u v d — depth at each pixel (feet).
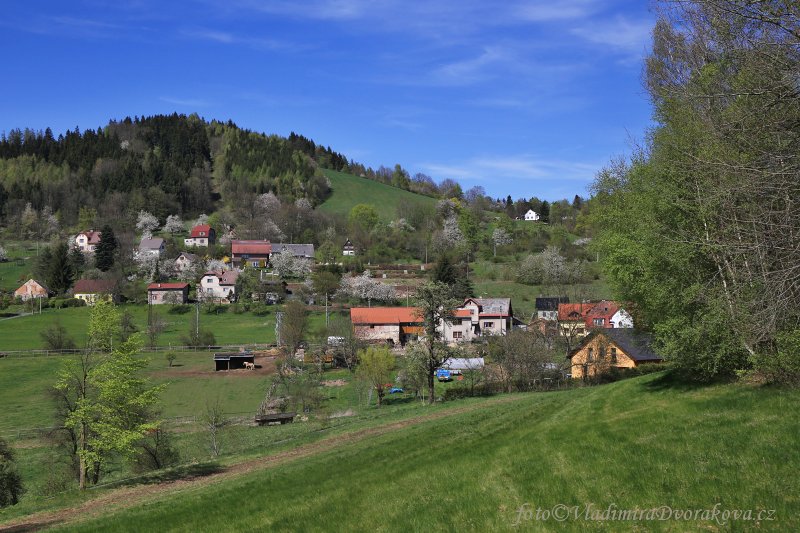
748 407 68.23
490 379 207.72
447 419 124.88
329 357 282.36
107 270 491.31
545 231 590.55
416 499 57.06
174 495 93.86
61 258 444.14
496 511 49.34
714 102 81.87
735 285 74.08
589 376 199.93
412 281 458.91
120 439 109.50
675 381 97.30
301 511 62.75
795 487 43.52
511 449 70.13
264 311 397.19
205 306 407.85
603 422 76.13
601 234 107.55
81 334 335.47
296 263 486.38
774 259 64.39
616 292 101.50
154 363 286.05
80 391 115.65
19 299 416.05
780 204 64.39
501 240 552.41
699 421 65.72
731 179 69.82
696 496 44.78
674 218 86.38
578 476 53.57
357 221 631.97
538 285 437.17
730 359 83.66
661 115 95.61
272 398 223.71
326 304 387.75
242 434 170.81
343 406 211.61
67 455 146.10
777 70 61.67
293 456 114.01
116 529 74.54
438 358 188.65
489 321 347.15
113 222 631.97
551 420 92.22
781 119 62.54
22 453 164.76
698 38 89.76
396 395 226.38
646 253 86.28
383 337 331.98
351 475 80.59
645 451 57.11
